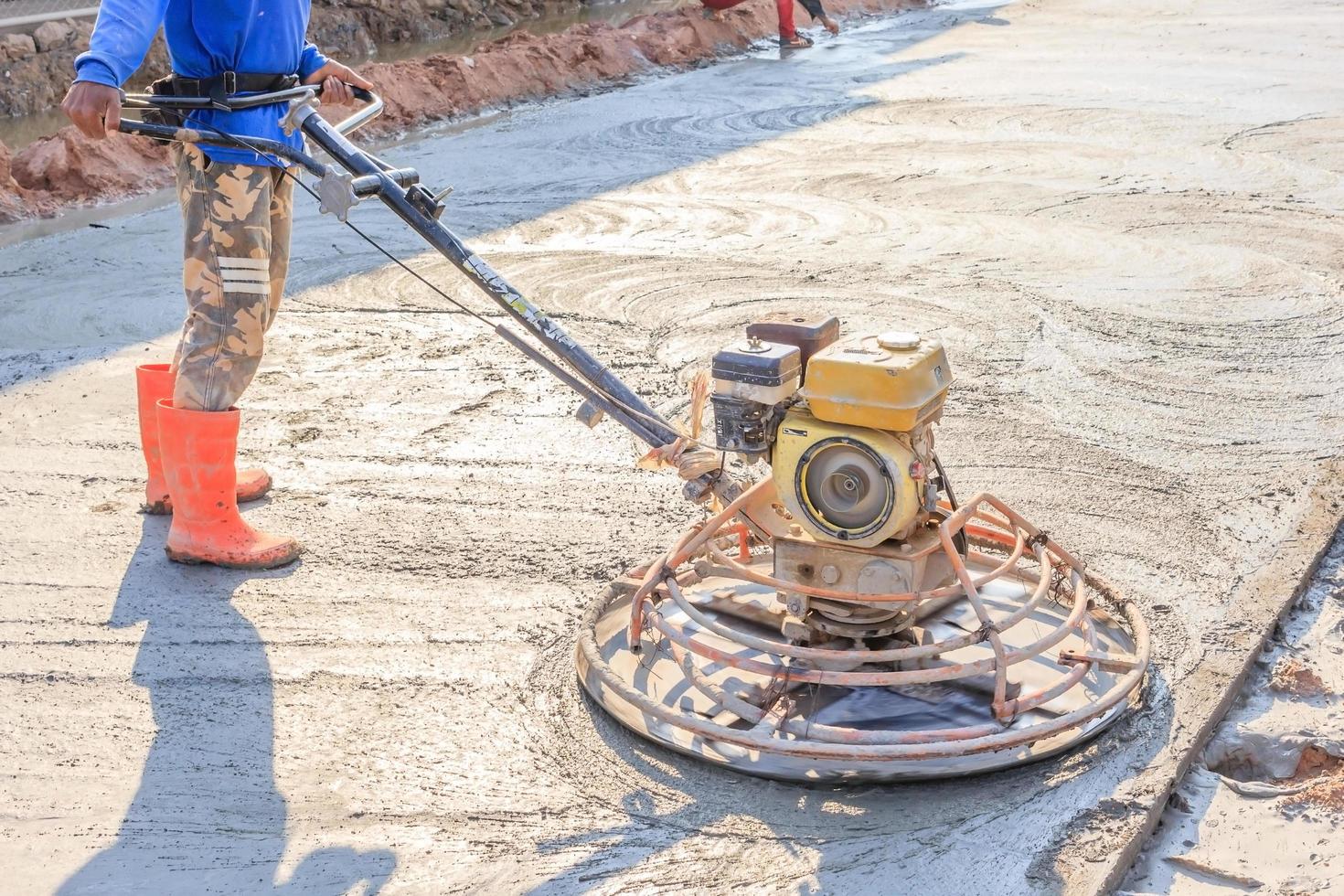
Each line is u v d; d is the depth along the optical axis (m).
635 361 6.29
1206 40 16.14
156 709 3.69
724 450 3.41
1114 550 4.50
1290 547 4.53
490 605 4.23
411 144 11.41
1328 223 8.58
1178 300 7.15
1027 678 3.60
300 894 2.97
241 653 3.97
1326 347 6.43
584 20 19.97
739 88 13.91
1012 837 3.10
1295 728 3.60
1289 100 12.48
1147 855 3.15
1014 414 5.66
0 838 3.16
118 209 9.55
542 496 5.01
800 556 3.47
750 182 9.89
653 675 3.69
